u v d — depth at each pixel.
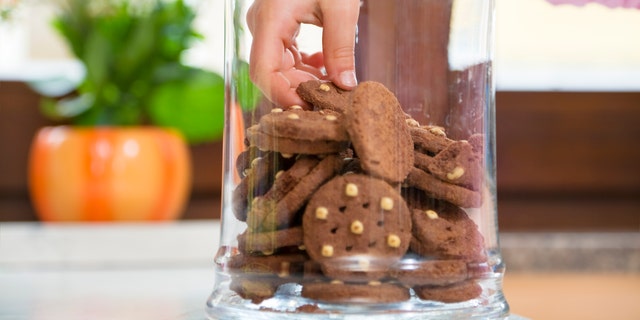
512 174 2.11
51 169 1.73
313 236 0.67
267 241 0.69
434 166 0.68
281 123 0.68
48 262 1.58
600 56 2.16
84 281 1.27
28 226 1.73
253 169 0.70
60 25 1.84
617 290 1.21
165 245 1.63
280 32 0.71
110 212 1.74
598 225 2.11
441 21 0.72
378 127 0.67
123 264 1.62
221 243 0.75
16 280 1.29
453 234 0.68
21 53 2.18
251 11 0.73
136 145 1.75
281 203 0.68
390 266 0.67
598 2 0.90
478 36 0.73
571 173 2.11
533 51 2.16
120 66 1.85
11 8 1.80
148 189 1.75
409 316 0.67
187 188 2.08
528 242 1.75
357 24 0.71
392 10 0.71
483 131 0.73
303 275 0.68
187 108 1.96
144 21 1.83
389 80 0.71
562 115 2.11
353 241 0.67
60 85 2.01
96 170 1.73
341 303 0.67
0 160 2.05
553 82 2.15
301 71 0.71
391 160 0.67
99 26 1.83
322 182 0.68
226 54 0.77
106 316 0.87
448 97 0.72
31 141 2.06
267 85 0.71
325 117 0.68
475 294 0.69
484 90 0.73
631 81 2.15
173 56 1.91
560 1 0.91
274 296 0.69
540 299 1.07
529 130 2.11
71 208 1.73
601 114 2.11
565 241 1.76
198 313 0.88
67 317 0.87
